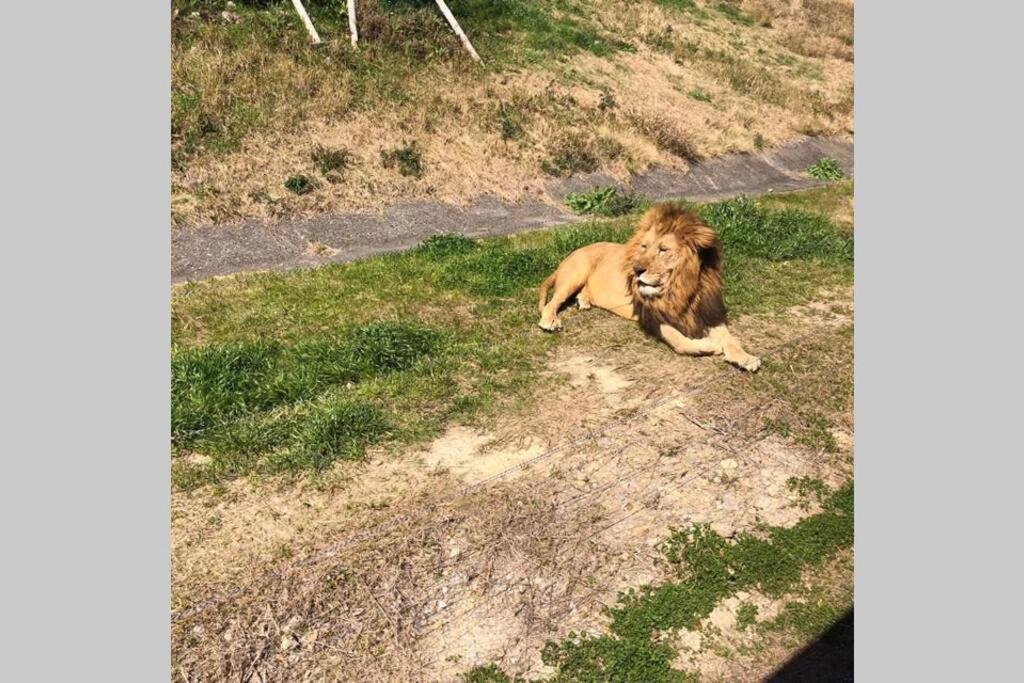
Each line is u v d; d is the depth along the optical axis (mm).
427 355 5492
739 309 6605
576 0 18953
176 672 2988
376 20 12523
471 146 10914
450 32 13602
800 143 15750
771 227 8641
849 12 26297
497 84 12773
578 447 4469
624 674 3129
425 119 10883
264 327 5949
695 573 3623
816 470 4391
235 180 8711
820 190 12719
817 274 7609
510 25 15477
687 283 5297
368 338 5504
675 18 20844
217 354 5125
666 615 3410
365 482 4125
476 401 4922
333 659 3123
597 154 11922
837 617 3479
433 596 3426
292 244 8188
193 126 9008
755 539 3836
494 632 3289
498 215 9906
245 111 9672
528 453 4406
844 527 3959
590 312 6363
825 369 5504
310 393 4891
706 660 3230
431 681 3064
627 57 16594
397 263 7555
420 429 4598
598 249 6359
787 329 6238
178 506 3873
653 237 5328
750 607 3492
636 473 4262
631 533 3828
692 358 5582
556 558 3648
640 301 5699
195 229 7891
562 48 15430
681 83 16328
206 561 3523
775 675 3170
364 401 4824
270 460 4246
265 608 3299
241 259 7711
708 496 4117
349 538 3693
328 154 9562
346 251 8297
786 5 25391
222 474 4137
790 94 17484
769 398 5082
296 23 11867
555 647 3229
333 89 10617
